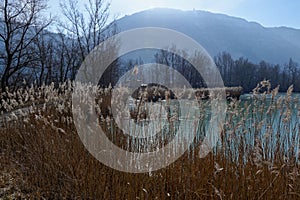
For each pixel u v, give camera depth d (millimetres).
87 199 3150
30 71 18734
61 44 22734
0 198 3223
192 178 2836
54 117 4988
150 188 2912
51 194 3395
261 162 2607
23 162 4305
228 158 3070
